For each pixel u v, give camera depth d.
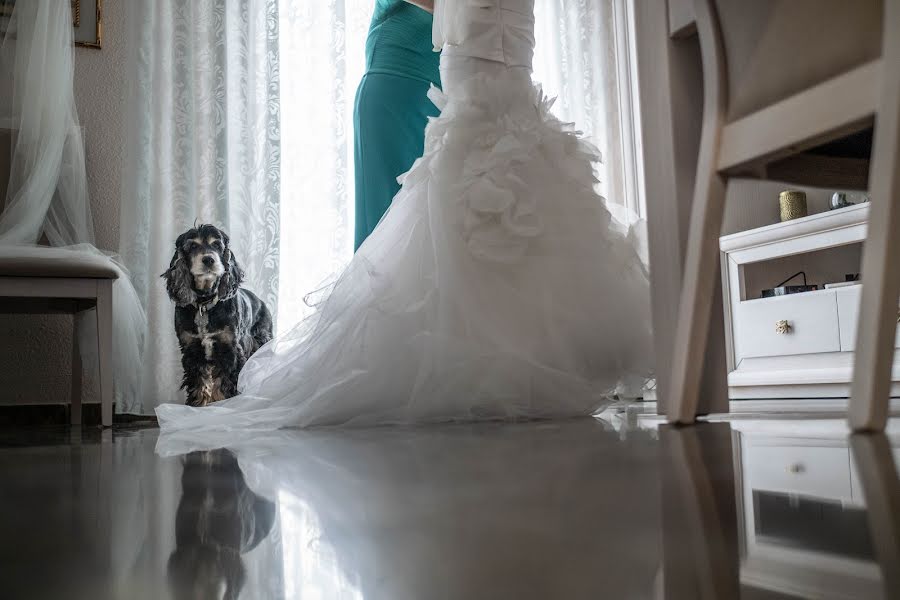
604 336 1.84
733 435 1.05
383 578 0.33
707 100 1.18
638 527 0.43
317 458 0.97
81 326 2.80
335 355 1.79
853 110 0.94
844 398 2.61
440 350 1.70
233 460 1.00
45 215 2.81
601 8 4.00
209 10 3.17
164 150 3.10
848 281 2.84
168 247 3.06
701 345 1.26
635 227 2.10
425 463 0.84
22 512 0.57
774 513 0.46
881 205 0.89
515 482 0.65
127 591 0.32
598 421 1.55
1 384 2.96
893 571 0.32
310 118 3.36
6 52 2.82
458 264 1.76
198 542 0.44
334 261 3.30
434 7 2.15
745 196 3.46
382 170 2.39
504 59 2.07
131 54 3.10
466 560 0.36
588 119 3.93
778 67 1.06
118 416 2.93
